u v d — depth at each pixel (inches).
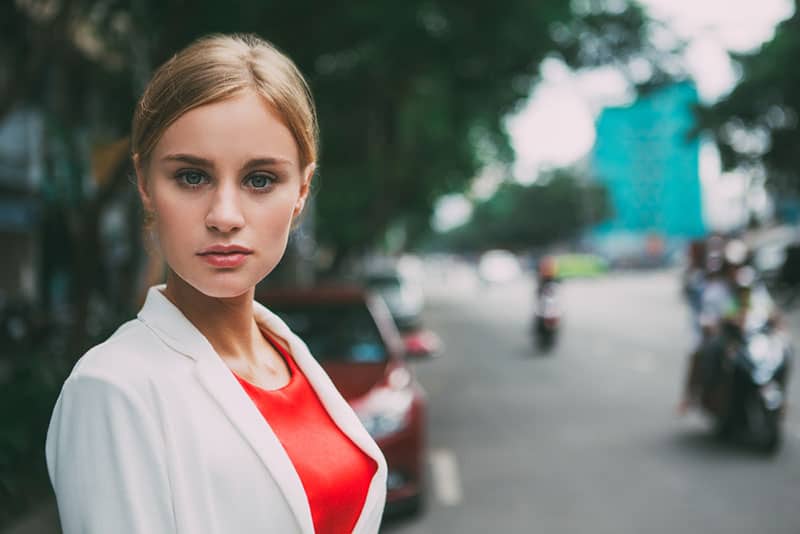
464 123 609.9
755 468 225.0
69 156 288.5
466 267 3435.0
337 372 189.8
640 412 313.4
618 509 192.7
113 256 483.2
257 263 31.8
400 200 1155.3
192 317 34.4
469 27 342.0
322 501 33.9
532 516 188.9
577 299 1136.2
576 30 369.1
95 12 277.9
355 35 317.4
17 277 552.4
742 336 249.6
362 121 729.6
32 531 165.2
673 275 2076.8
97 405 28.5
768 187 1074.1
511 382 405.4
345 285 776.9
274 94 31.7
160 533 28.1
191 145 30.5
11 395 206.2
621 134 3575.3
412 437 179.5
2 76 283.4
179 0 249.4
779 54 960.3
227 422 30.3
